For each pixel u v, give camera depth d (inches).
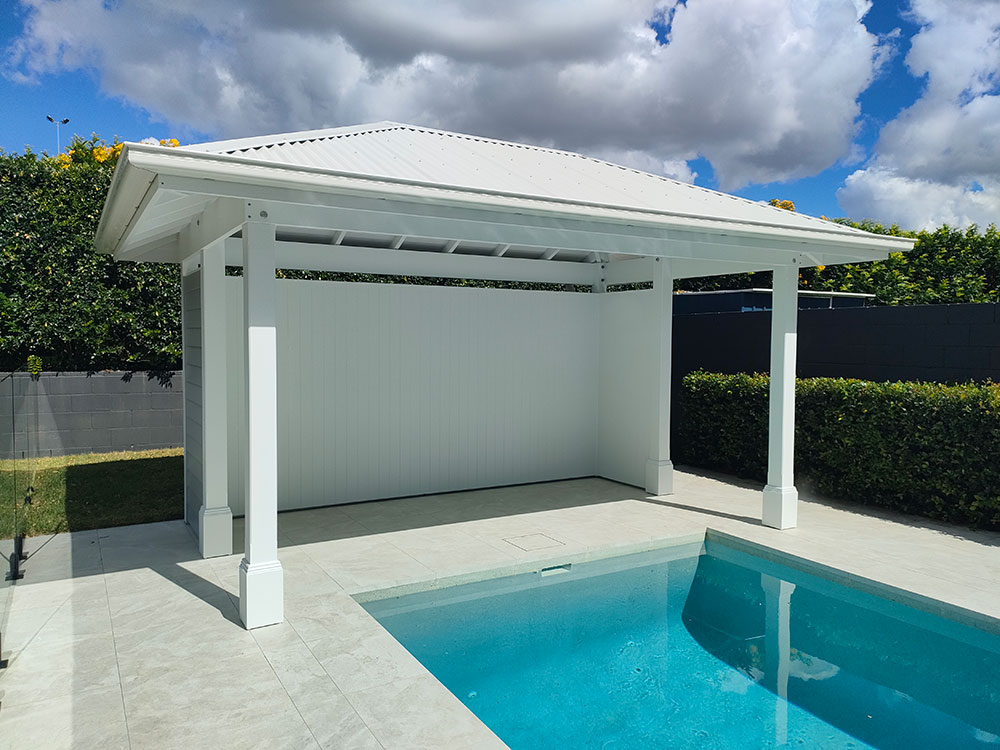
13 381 210.7
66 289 401.4
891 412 286.4
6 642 164.4
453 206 172.6
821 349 345.7
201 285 226.5
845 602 214.4
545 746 134.6
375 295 312.3
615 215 192.1
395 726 128.8
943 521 277.1
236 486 283.4
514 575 228.7
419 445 327.3
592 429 376.2
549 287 426.9
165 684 144.4
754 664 172.6
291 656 157.8
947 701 154.3
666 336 321.4
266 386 169.8
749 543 249.8
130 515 281.0
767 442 345.4
